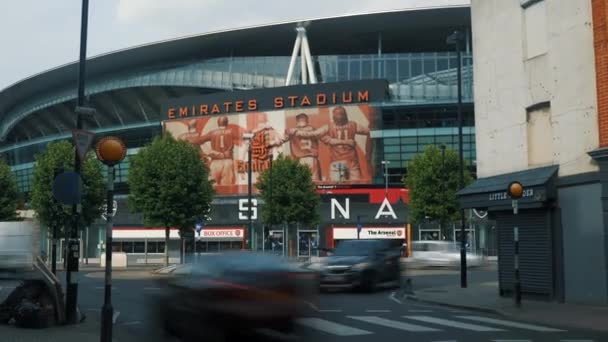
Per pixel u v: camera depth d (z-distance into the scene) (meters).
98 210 47.56
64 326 13.77
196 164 46.94
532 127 19.69
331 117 67.88
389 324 14.23
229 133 70.06
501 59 20.86
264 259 11.33
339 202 64.69
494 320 15.20
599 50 16.78
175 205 45.41
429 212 54.16
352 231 63.53
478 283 27.23
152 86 85.62
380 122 67.81
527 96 19.64
